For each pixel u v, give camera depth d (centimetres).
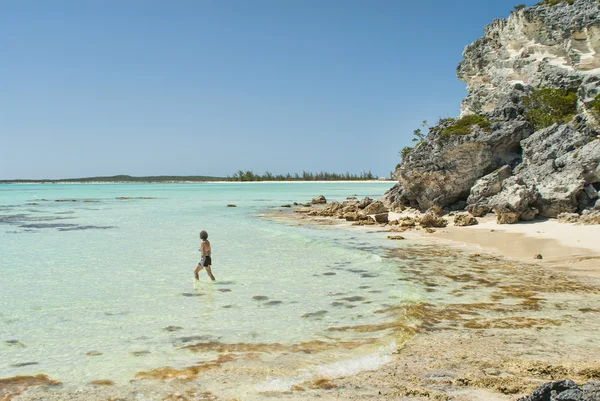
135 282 1481
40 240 2470
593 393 503
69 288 1409
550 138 3030
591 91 3622
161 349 893
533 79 4806
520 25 5266
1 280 1518
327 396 663
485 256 1811
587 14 4381
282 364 800
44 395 698
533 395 541
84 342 941
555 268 1543
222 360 827
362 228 2922
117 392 704
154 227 3077
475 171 3328
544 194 2695
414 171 3459
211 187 13688
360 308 1154
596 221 2338
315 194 8356
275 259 1853
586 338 880
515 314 1051
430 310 1096
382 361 796
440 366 763
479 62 5953
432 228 2661
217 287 1403
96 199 7125
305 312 1131
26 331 1016
